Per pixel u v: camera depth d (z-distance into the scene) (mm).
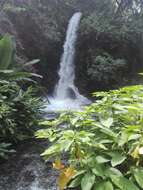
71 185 1434
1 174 2549
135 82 10750
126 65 11031
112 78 10562
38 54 9773
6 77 4117
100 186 1358
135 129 1414
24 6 9531
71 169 1399
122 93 1826
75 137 1443
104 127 1504
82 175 1445
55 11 11594
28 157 2928
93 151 1481
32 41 9523
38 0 10820
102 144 1459
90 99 10047
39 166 2658
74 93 10445
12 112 3430
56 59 10664
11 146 3309
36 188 2256
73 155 1511
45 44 10055
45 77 10062
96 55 10867
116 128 1560
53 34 10375
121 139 1422
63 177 1383
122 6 13469
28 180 2400
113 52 11164
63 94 10359
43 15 10516
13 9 8984
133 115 1575
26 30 9336
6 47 4422
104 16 12141
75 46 11234
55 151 1479
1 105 3225
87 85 10688
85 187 1357
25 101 3787
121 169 1484
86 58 10977
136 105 1551
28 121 3709
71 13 12391
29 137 3598
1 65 4383
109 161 1454
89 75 10648
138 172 1379
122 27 11172
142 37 11438
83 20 11406
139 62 11391
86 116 1668
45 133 1711
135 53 11352
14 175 2512
